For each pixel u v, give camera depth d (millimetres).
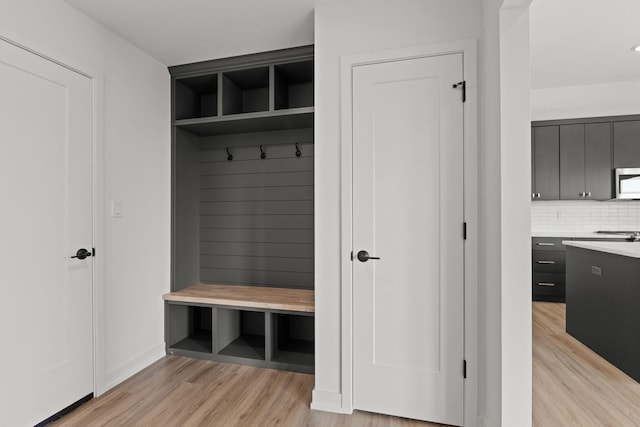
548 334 3311
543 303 4371
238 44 2561
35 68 1877
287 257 3061
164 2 2055
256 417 2010
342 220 2086
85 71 2156
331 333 2121
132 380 2439
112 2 2045
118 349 2420
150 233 2723
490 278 1762
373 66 2043
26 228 1840
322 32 2117
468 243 1903
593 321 2906
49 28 1946
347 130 2074
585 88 4352
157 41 2512
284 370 2586
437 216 1962
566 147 4410
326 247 2133
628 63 3678
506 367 1596
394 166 2023
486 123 1813
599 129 4316
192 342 2996
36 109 1890
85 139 2168
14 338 1779
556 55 3465
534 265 4445
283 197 3070
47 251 1940
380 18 2031
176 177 2967
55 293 1979
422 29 1971
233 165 3193
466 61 1896
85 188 2166
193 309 3227
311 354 2738
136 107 2584
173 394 2254
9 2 1748
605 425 1910
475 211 1890
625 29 2943
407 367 2010
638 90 4219
